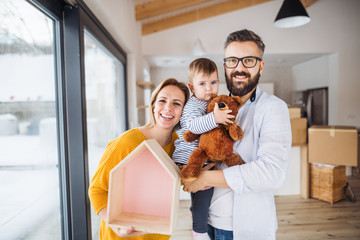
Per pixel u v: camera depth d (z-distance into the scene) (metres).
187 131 0.93
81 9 1.37
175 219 0.73
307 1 4.77
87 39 1.84
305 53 5.00
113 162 0.93
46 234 1.18
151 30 4.85
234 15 4.90
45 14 1.17
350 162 2.88
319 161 3.04
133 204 0.82
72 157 1.33
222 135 0.87
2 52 0.88
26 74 1.03
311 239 2.24
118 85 2.94
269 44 4.93
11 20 0.93
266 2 4.87
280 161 0.83
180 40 4.93
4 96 0.88
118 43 2.65
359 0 4.92
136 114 3.31
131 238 0.99
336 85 4.98
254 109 0.97
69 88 1.32
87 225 1.36
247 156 0.95
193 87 1.10
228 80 0.98
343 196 3.17
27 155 1.02
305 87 5.97
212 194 1.02
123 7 2.43
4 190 0.87
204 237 1.04
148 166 0.81
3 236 0.87
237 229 0.95
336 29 4.95
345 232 2.36
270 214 0.97
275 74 6.52
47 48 1.20
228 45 0.96
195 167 0.80
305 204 3.02
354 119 4.99
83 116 1.34
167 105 1.00
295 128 3.21
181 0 3.95
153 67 6.32
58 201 1.30
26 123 1.02
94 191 0.93
